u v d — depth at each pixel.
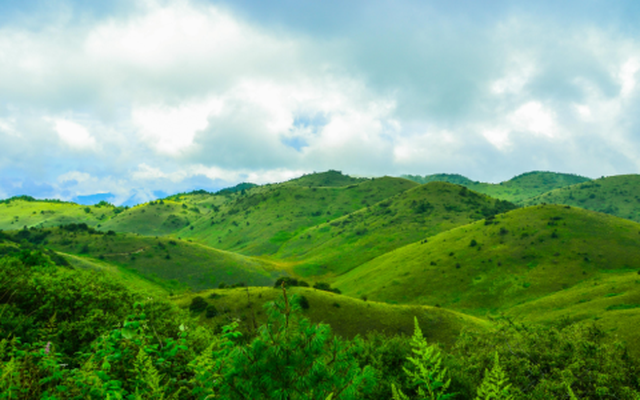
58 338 8.22
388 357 14.35
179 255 155.62
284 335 4.08
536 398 9.88
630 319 48.03
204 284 139.38
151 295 13.48
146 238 165.12
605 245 107.44
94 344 5.22
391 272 126.31
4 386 3.84
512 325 17.66
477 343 18.70
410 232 186.00
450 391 9.90
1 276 10.30
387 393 8.48
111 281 13.62
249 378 3.88
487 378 4.07
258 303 58.44
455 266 114.75
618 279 85.50
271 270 165.75
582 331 15.78
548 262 104.12
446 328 60.97
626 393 9.99
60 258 103.81
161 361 4.96
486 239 126.06
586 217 126.75
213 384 4.04
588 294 77.50
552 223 125.25
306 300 65.88
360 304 68.94
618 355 12.12
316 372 3.77
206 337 7.98
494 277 104.25
